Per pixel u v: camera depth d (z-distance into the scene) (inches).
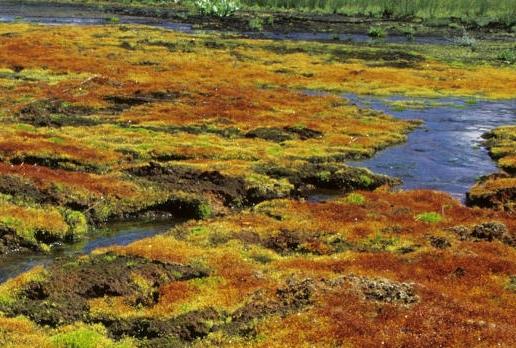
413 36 3786.9
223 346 634.2
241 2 5260.8
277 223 1042.7
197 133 1652.3
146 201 1136.8
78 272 781.9
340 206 1138.7
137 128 1656.0
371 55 3085.6
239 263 852.6
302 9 5024.6
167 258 847.1
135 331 676.7
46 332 665.0
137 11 4862.2
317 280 754.2
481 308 701.3
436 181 1392.7
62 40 3046.3
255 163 1403.8
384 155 1585.9
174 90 2098.9
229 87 2222.0
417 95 2330.2
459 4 4800.7
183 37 3393.2
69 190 1122.7
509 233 1009.5
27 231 971.3
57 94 1956.2
